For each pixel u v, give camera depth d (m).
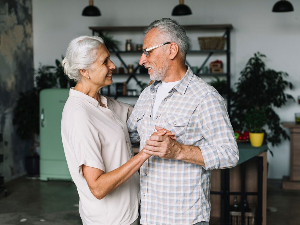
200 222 1.90
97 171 1.79
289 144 6.29
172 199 1.88
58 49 6.94
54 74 6.62
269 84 5.84
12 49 6.20
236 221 3.91
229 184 4.09
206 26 6.12
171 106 1.90
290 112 6.27
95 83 1.97
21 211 4.69
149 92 2.08
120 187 1.99
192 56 6.57
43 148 6.10
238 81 6.42
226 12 6.39
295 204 4.95
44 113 6.02
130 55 6.79
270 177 6.39
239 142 4.14
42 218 4.45
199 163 1.76
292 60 6.23
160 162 1.89
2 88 5.90
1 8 5.86
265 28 6.29
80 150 1.80
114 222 1.98
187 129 1.85
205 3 6.45
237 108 6.01
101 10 6.80
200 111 1.84
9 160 6.14
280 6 5.28
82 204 2.03
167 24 1.89
